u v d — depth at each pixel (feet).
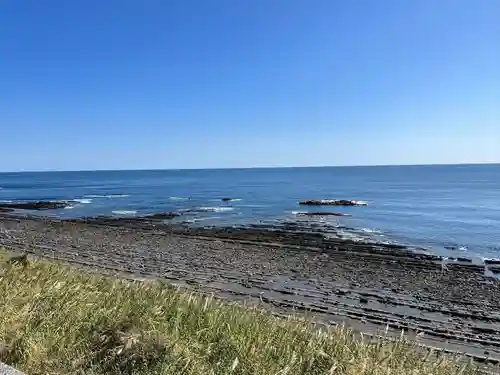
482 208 133.80
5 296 15.37
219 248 63.31
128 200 173.37
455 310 35.09
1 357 11.46
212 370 11.60
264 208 135.44
